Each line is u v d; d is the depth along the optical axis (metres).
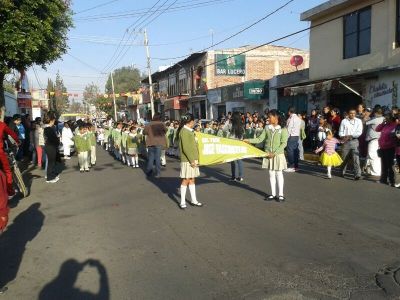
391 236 6.30
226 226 7.10
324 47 19.09
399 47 14.70
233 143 9.23
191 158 8.32
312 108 20.22
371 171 11.56
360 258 5.45
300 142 15.55
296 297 4.40
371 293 4.45
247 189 10.30
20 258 5.92
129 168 15.42
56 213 8.52
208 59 35.12
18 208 9.05
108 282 4.96
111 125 23.88
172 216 7.90
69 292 4.74
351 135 11.13
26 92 31.83
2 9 10.22
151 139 12.64
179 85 43.72
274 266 5.25
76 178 13.23
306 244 6.04
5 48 10.61
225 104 31.30
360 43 16.88
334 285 4.66
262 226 7.02
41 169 15.57
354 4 16.91
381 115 11.43
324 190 9.87
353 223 7.03
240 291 4.59
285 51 35.94
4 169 5.29
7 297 4.67
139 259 5.68
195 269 5.25
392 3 14.93
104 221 7.73
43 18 11.52
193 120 8.47
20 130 16.53
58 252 6.12
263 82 24.95
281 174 8.87
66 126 19.84
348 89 16.83
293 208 8.19
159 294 4.59
